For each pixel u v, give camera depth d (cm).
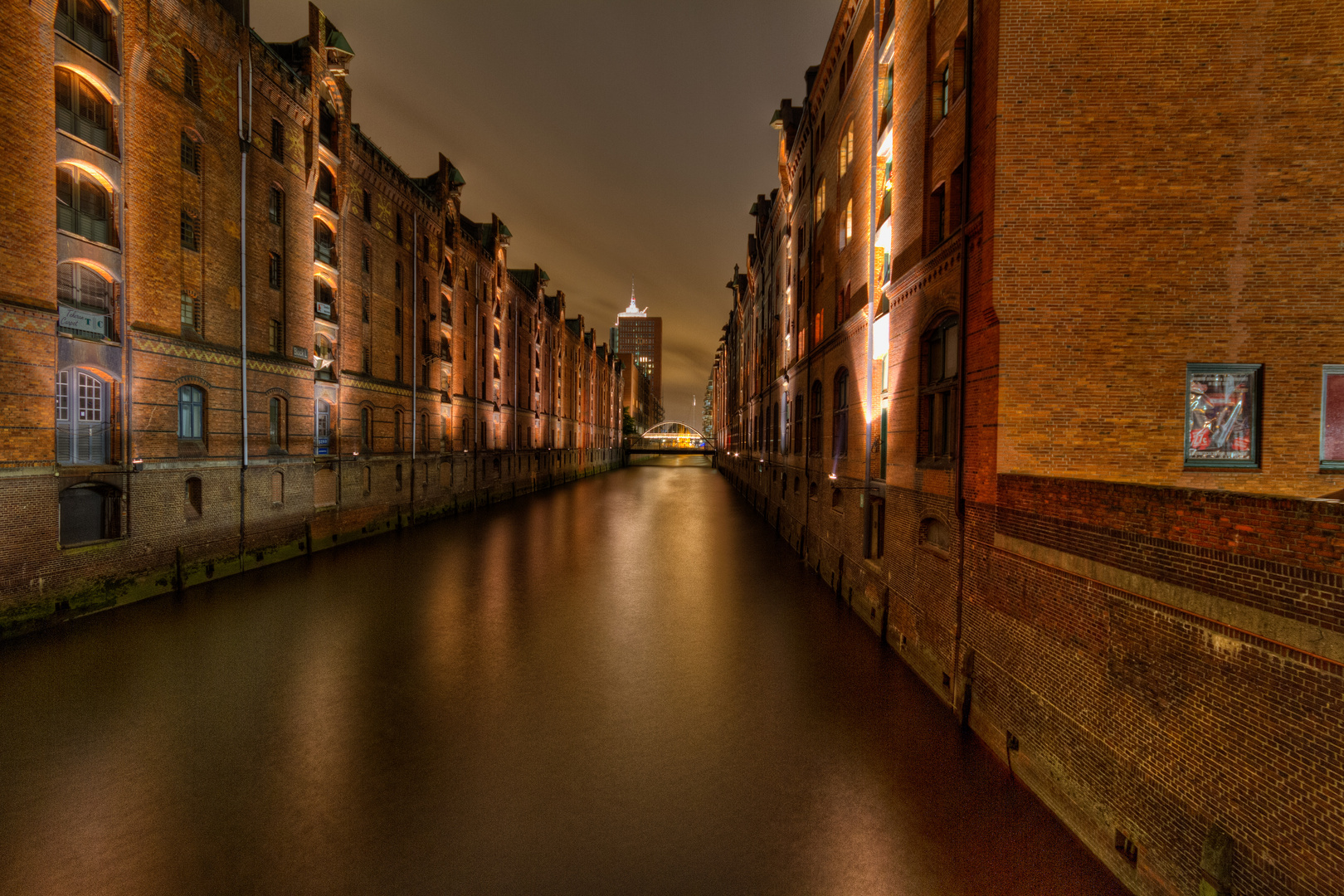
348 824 621
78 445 1288
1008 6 731
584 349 6819
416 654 1110
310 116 2045
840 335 1594
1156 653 492
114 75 1349
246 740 786
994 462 754
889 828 627
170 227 1500
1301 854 366
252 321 1800
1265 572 393
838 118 1678
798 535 2173
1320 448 728
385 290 2606
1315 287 725
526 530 2689
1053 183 736
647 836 612
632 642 1195
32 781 685
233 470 1706
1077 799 592
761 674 1034
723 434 7700
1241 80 724
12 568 1131
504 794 681
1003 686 738
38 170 1174
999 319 740
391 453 2652
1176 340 734
